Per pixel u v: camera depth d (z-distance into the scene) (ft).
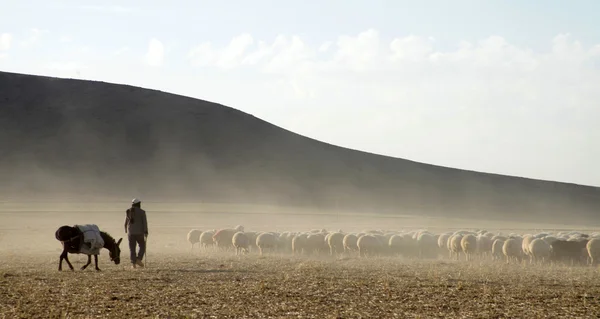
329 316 55.62
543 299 67.62
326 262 117.39
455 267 110.73
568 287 80.07
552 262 140.77
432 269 102.83
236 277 83.10
